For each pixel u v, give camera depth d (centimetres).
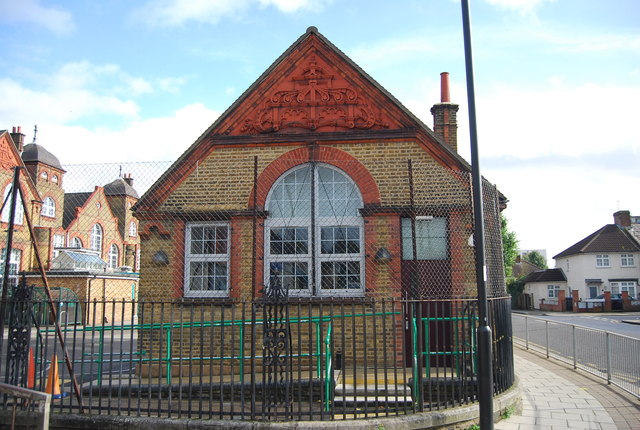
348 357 940
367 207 975
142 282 998
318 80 1021
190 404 640
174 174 1020
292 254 994
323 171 1013
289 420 633
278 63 1025
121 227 4656
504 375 800
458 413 668
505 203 991
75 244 3862
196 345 965
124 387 841
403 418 639
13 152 3167
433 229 983
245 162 1019
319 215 998
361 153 1001
